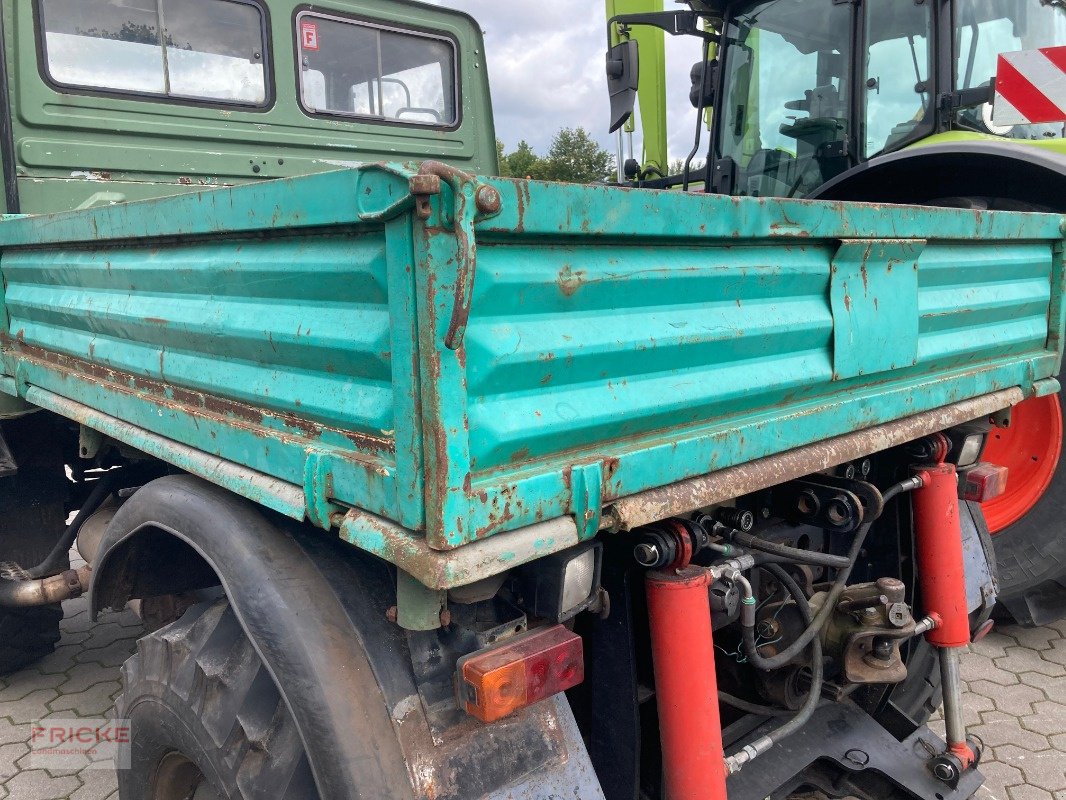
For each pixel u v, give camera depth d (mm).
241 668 1533
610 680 1777
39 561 2947
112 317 2002
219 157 3180
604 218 1301
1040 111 3361
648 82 5621
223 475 1574
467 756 1402
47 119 2789
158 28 3002
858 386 1956
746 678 2252
